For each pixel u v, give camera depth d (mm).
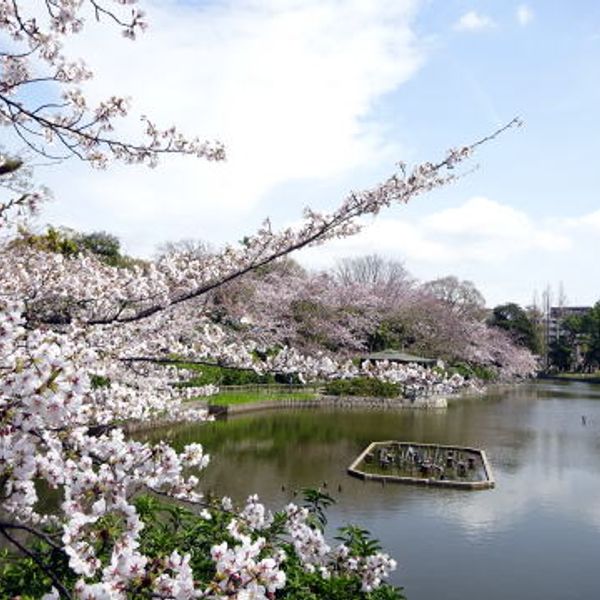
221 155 5801
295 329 34281
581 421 31375
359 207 6180
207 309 11672
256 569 2682
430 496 16125
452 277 59625
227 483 16328
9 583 3867
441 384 7219
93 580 3375
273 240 6637
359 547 5301
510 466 20250
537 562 11812
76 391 2645
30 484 3117
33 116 4578
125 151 5449
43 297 7031
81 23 4250
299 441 23312
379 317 43688
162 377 9211
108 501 3086
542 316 80562
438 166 6133
